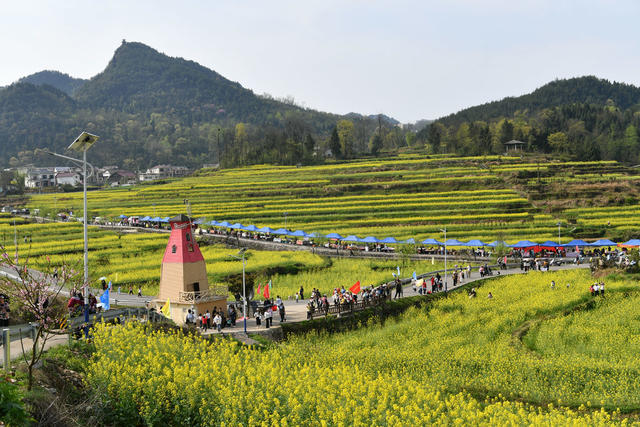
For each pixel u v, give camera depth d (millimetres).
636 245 95125
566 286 72250
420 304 66062
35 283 26297
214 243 110000
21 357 29438
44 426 24094
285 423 27609
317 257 97562
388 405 31953
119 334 36188
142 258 93375
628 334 53500
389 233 121812
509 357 46344
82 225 127125
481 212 140625
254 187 180375
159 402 29156
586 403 37938
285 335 51281
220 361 35188
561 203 150125
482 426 29719
